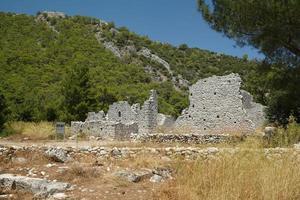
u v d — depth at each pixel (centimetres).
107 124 3309
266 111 3020
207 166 965
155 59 10931
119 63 9856
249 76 5331
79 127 3478
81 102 5078
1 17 11412
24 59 8450
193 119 3216
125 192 945
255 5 2000
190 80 9931
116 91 7094
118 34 12019
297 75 2266
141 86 8175
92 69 8606
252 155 990
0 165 1305
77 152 1577
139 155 1502
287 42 2156
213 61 10831
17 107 5053
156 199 877
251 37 2234
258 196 819
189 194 843
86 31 11700
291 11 1922
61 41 10619
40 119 5131
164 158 1458
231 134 2458
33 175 1137
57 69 8306
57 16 12738
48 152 1405
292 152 1030
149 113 3731
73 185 1006
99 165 1305
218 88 3141
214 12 2284
